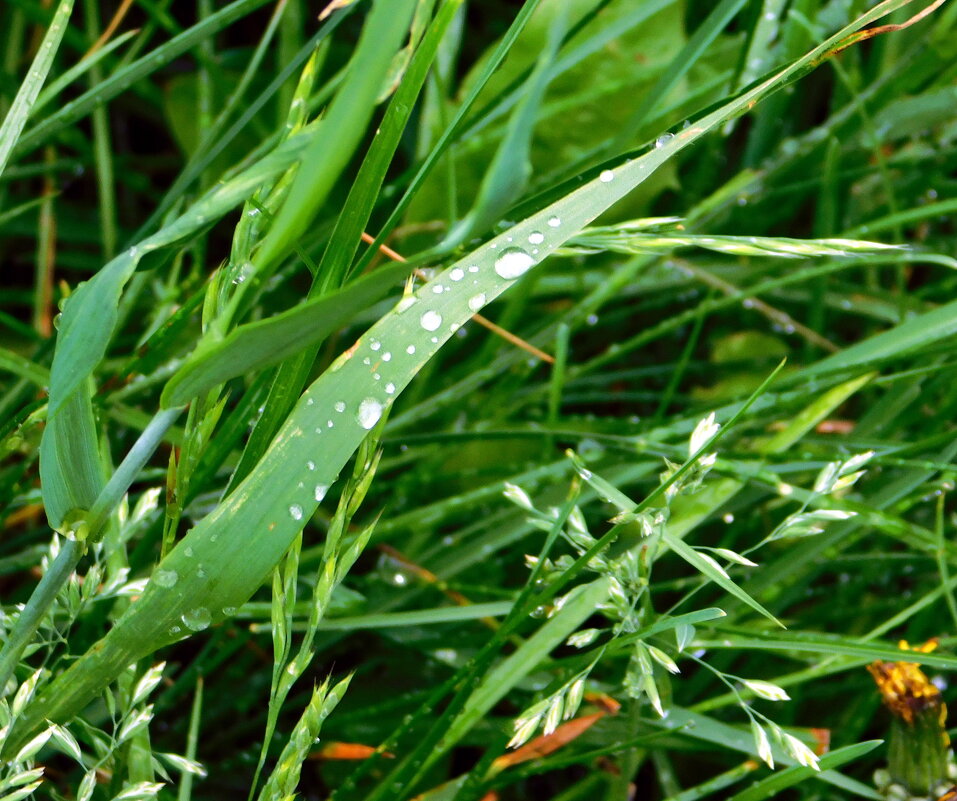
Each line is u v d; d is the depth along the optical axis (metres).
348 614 0.50
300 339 0.37
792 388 0.50
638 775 0.51
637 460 0.51
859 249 0.39
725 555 0.41
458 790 0.45
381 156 0.39
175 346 0.56
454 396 0.57
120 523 0.42
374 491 0.55
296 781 0.40
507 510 0.52
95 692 0.39
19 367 0.50
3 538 0.59
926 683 0.45
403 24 0.35
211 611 0.39
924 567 0.52
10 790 0.41
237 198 0.37
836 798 0.48
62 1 0.42
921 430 0.56
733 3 0.49
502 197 0.35
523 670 0.45
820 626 0.53
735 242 0.39
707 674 0.50
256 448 0.40
